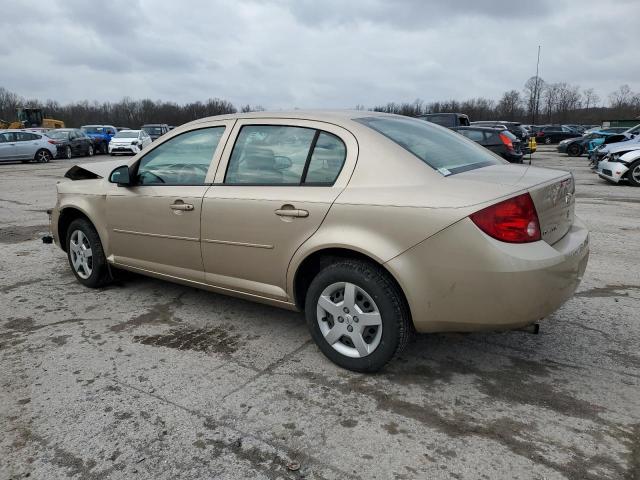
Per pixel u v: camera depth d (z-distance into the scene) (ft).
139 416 8.91
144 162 13.55
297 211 10.27
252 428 8.57
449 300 8.98
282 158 10.97
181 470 7.59
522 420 8.73
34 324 12.96
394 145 9.93
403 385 9.90
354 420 8.78
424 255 8.98
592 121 246.06
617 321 12.77
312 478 7.41
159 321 13.12
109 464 7.72
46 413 9.03
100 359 11.03
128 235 13.89
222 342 11.87
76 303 14.44
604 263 18.04
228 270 11.84
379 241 9.34
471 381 10.03
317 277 10.39
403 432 8.44
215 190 11.77
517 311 8.73
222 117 12.38
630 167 40.11
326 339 10.54
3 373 10.44
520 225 8.69
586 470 7.50
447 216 8.75
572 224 11.09
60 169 60.13
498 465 7.63
